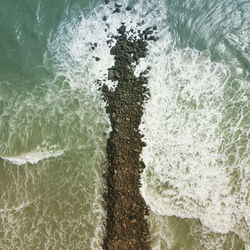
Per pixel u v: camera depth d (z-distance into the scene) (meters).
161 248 7.95
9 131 9.14
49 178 8.69
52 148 8.95
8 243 8.16
